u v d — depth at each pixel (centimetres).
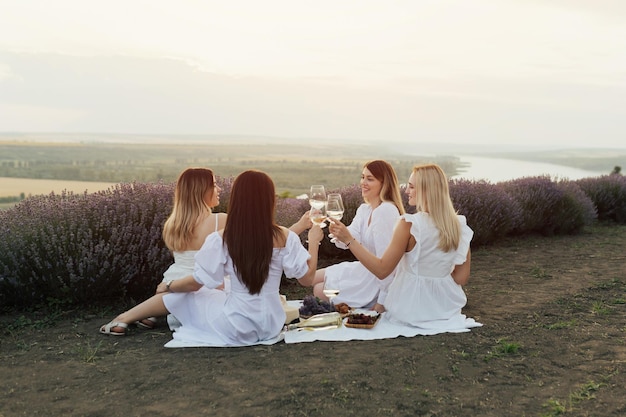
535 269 689
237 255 393
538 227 1026
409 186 463
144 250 543
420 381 332
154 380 336
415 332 429
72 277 490
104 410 296
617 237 1012
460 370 350
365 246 511
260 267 395
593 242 946
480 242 887
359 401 304
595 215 1083
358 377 337
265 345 404
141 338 424
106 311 500
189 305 425
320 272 528
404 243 438
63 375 346
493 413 291
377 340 413
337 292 484
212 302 418
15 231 525
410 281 447
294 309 453
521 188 1036
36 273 510
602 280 624
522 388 323
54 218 545
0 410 298
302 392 315
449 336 421
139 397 312
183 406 300
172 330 440
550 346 396
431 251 442
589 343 400
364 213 524
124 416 289
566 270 689
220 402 304
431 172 443
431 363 362
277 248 404
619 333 424
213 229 442
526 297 548
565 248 876
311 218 420
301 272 404
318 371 347
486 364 361
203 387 324
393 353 380
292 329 434
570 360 367
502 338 414
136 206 568
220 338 403
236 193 396
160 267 543
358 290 502
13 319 479
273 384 327
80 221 541
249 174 397
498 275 663
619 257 784
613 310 496
